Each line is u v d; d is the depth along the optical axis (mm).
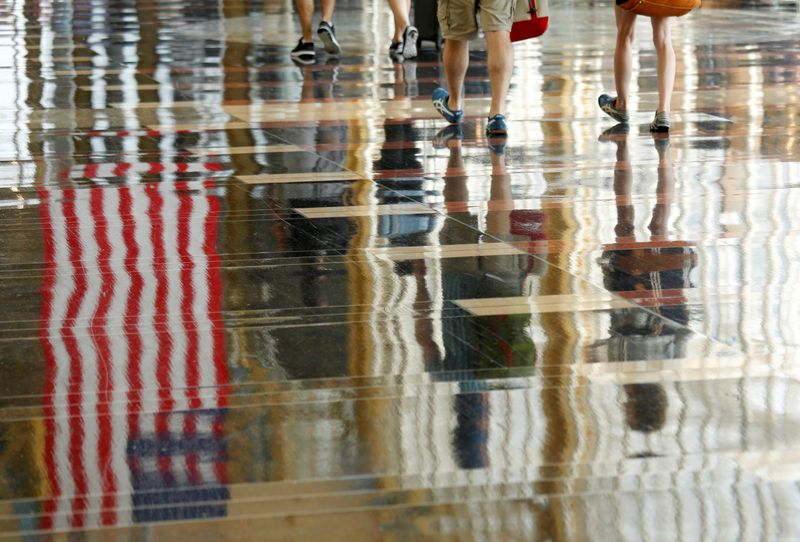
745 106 26984
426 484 9062
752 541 8234
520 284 14031
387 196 18719
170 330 12531
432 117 26125
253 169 20844
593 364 11453
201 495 8969
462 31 24328
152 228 16750
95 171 20703
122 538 8398
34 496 9000
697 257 15109
